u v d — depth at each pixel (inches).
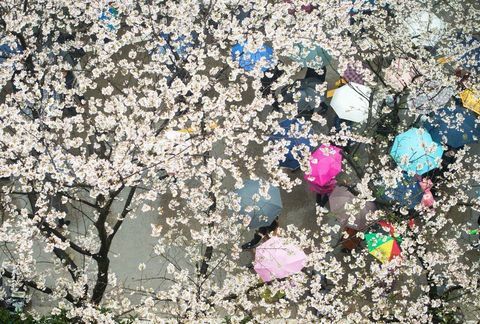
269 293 449.4
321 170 523.8
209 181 429.4
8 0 422.3
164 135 399.9
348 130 522.6
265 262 453.1
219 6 452.4
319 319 424.8
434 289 471.2
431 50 597.0
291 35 460.8
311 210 609.0
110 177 373.1
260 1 446.0
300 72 645.3
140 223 576.4
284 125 532.1
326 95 619.5
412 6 598.9
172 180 434.0
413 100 556.7
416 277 537.0
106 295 473.1
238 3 464.4
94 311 373.1
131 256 565.3
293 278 427.5
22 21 409.1
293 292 419.8
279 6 456.4
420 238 462.3
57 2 453.1
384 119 569.3
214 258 531.8
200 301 394.3
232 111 418.0
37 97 396.5
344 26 521.7
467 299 510.6
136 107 401.7
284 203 610.9
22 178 370.0
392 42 577.6
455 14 666.2
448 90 557.9
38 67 422.6
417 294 530.6
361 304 516.7
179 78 435.8
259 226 510.6
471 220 594.2
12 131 450.0
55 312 390.6
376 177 550.6
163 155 387.2
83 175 373.1
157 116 396.2
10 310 500.7
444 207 497.4
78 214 553.6
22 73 409.7
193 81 390.9
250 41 426.6
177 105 397.1
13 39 412.5
